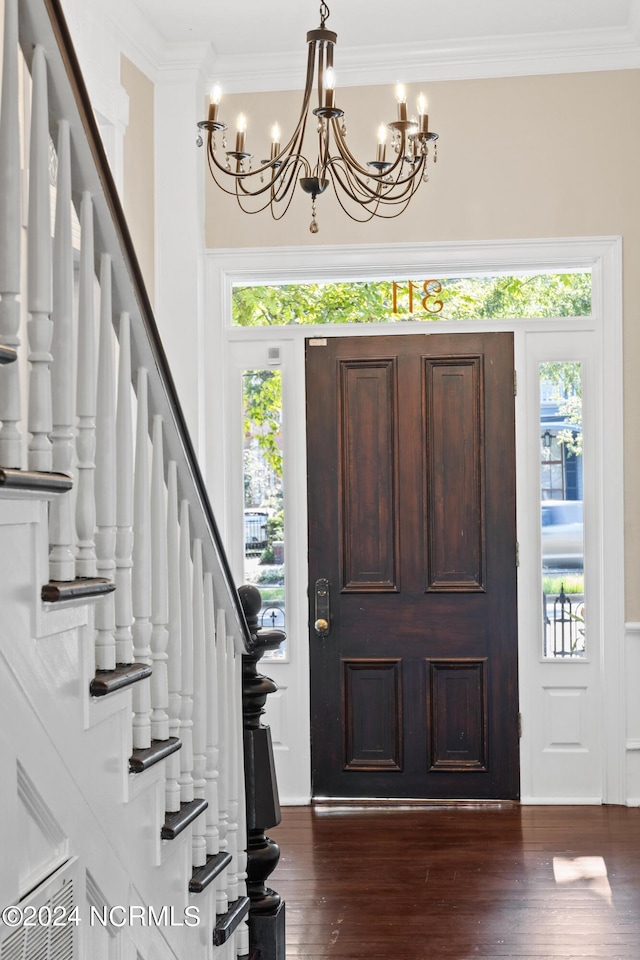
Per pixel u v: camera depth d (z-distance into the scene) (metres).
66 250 1.56
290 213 4.75
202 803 2.15
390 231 4.70
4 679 1.37
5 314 1.39
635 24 4.34
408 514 4.77
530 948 3.03
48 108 1.58
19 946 1.38
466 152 4.66
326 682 4.79
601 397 4.64
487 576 4.73
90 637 1.62
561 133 4.62
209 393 4.80
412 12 4.27
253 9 4.22
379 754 4.77
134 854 1.83
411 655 4.76
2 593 1.37
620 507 4.60
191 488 2.10
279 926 2.75
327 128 2.80
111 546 1.70
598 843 4.03
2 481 1.29
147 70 4.55
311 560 4.81
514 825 4.32
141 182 4.48
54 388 1.53
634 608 4.60
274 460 4.85
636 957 2.96
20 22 1.49
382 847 4.04
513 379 4.72
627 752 4.61
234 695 2.54
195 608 2.22
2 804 1.35
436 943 3.08
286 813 4.59
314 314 4.90
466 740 4.73
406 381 4.78
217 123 2.93
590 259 4.64
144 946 1.87
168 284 4.68
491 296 4.82
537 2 4.19
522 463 4.71
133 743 1.86
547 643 4.71
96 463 1.70
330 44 2.75
